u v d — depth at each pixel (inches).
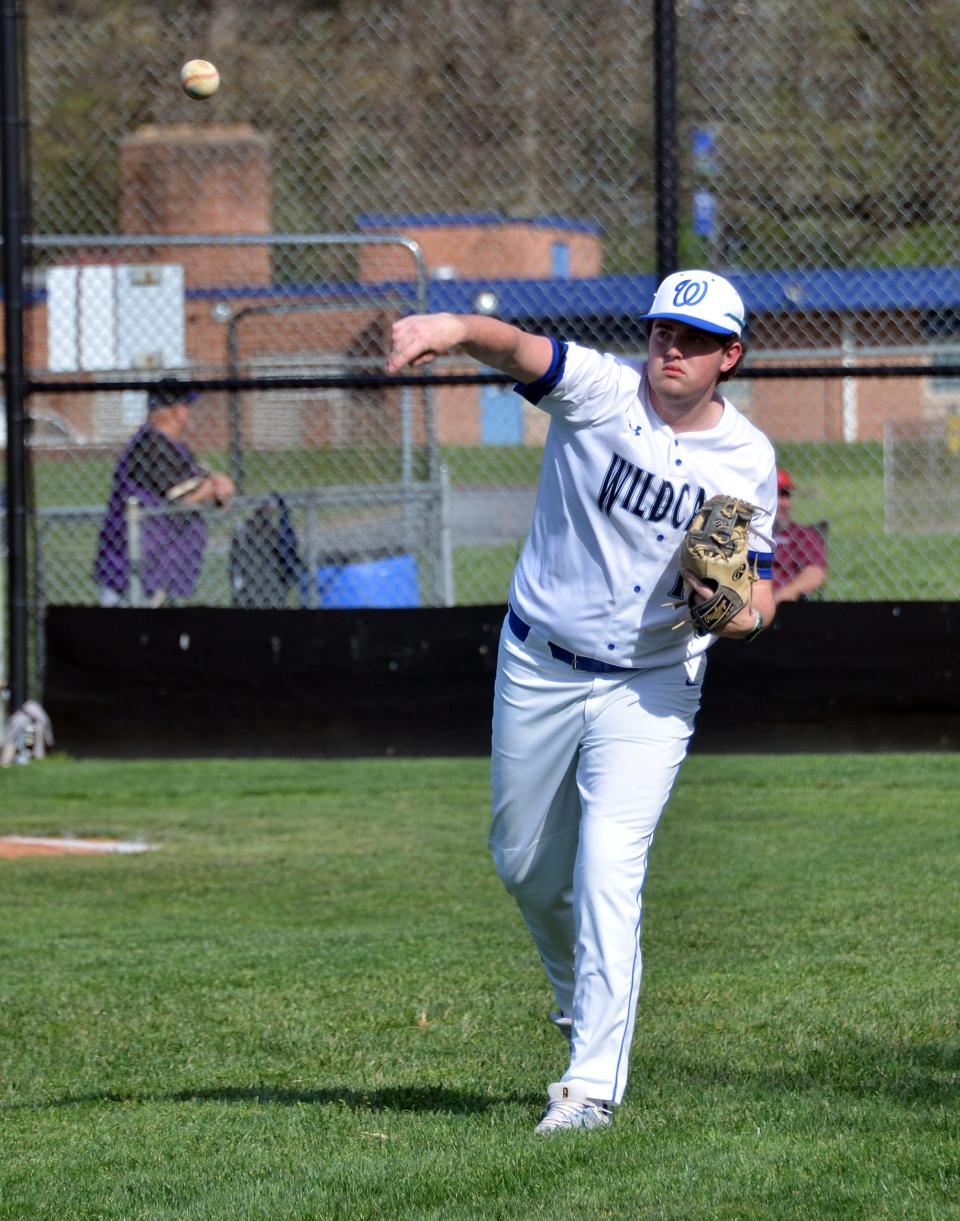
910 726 1289.4
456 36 1492.4
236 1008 714.2
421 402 1633.9
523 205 1503.4
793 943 801.6
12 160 1333.7
